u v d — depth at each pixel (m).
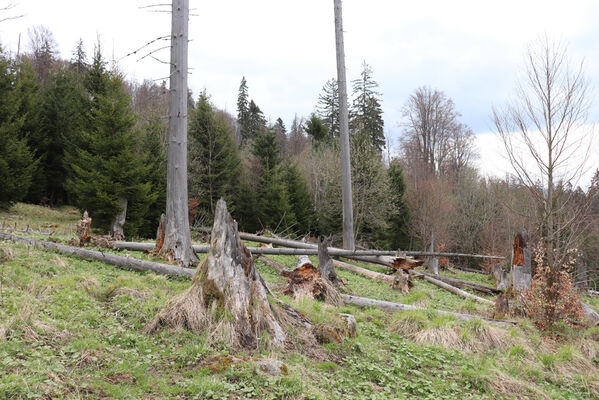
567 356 7.57
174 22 10.73
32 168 22.11
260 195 31.20
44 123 27.09
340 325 6.69
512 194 18.17
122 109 19.25
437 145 48.47
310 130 40.97
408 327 8.02
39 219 20.94
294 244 17.41
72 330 5.14
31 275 7.06
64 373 4.13
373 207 31.89
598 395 6.29
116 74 20.83
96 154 19.45
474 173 42.66
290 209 30.50
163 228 10.95
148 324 5.68
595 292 17.75
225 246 6.07
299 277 9.47
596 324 10.28
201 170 27.70
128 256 9.54
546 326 9.44
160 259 10.33
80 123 22.69
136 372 4.44
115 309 6.18
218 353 5.03
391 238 35.44
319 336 6.30
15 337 4.57
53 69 41.31
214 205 27.78
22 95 25.25
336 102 46.72
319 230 34.53
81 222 11.40
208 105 28.70
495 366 6.60
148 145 24.23
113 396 3.91
